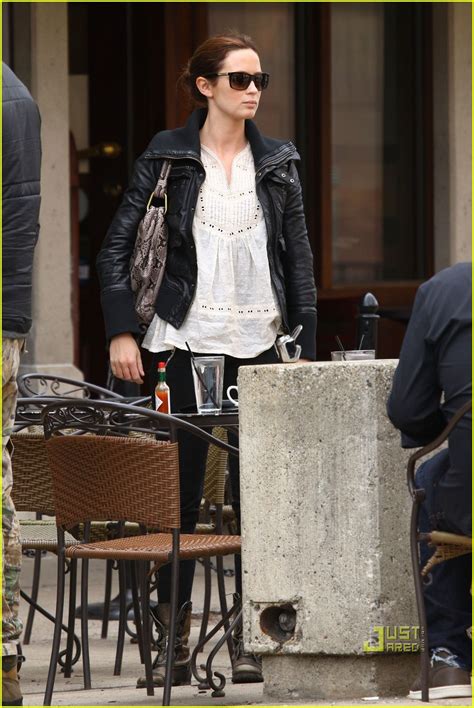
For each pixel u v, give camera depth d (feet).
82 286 73.87
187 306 34.76
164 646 34.83
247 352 35.09
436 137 76.48
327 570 30.45
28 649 42.42
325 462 30.37
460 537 27.81
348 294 75.25
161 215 34.99
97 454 30.78
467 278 27.84
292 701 30.81
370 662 30.53
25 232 27.61
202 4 71.41
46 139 63.10
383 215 76.64
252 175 35.45
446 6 75.51
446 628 29.66
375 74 76.23
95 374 73.56
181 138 35.37
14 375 28.22
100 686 35.76
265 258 35.27
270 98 73.51
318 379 30.35
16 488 38.04
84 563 35.83
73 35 73.92
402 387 28.17
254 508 30.83
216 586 52.65
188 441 34.65
